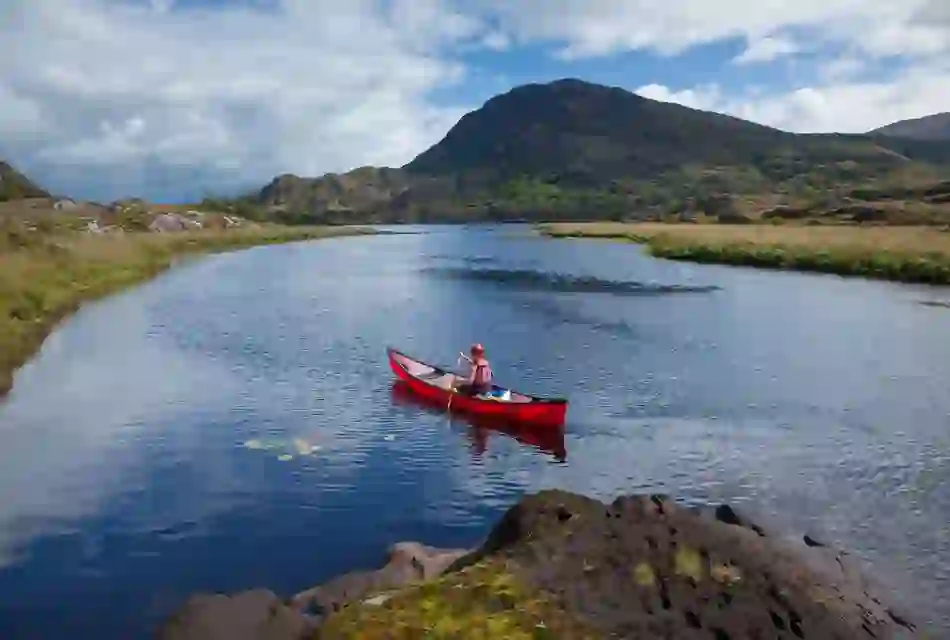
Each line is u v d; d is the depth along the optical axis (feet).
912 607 36.17
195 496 52.39
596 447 63.10
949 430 66.69
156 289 165.37
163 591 39.93
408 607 31.07
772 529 43.62
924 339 106.73
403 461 59.77
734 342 105.81
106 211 342.64
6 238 167.94
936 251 184.24
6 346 93.25
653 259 241.76
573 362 94.02
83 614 37.78
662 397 77.97
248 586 40.45
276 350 101.35
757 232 308.19
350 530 47.29
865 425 68.59
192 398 77.30
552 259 257.75
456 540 46.19
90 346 102.53
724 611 31.30
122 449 61.98
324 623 30.53
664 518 37.81
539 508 38.52
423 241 414.41
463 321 124.88
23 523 47.88
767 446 63.05
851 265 185.98
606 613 30.63
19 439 64.34
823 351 99.55
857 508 50.19
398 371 82.48
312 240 414.62
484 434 66.28
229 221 408.26
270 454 61.05
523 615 30.14
